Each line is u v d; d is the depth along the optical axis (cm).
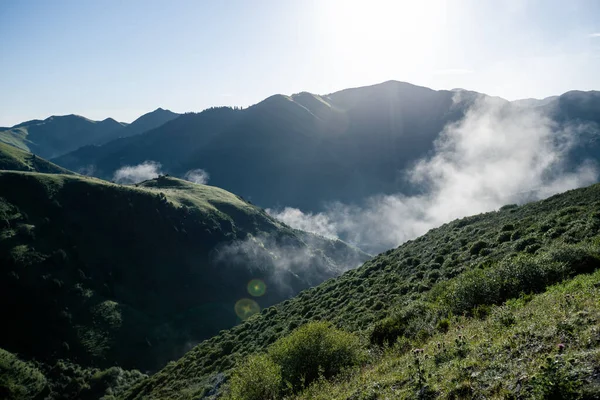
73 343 9638
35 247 11350
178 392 2975
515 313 933
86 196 13938
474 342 833
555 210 2431
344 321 2430
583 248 1315
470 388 623
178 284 13312
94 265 12212
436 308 1415
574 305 790
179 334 11544
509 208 3288
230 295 13850
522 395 536
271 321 3675
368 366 1171
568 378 502
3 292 9819
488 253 2233
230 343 3644
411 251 3462
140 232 13962
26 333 9350
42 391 8056
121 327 10712
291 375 1305
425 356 872
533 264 1282
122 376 8962
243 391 1324
